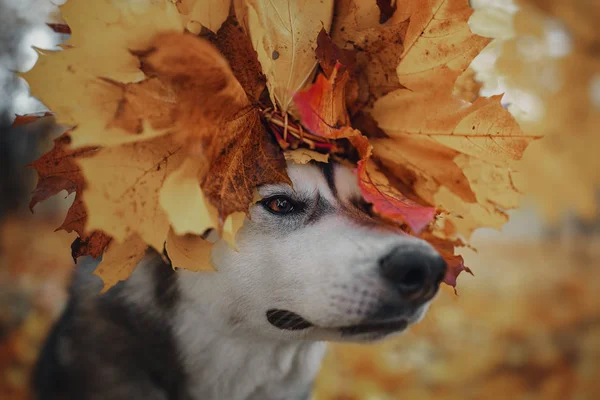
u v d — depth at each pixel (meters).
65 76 0.30
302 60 0.37
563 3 0.79
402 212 0.35
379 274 0.38
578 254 2.70
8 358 0.96
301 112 0.34
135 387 0.51
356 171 0.37
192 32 0.33
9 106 1.97
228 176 0.33
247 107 0.34
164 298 0.48
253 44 0.33
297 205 0.42
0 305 1.18
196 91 0.30
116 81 0.30
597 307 1.42
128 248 0.36
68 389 0.52
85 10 0.30
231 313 0.45
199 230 0.31
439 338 1.21
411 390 1.01
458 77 0.41
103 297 0.51
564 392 1.03
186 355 0.49
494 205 0.42
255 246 0.42
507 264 2.69
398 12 0.38
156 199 0.31
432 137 0.39
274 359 0.51
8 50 1.86
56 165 0.34
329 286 0.39
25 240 2.04
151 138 0.31
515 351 1.14
